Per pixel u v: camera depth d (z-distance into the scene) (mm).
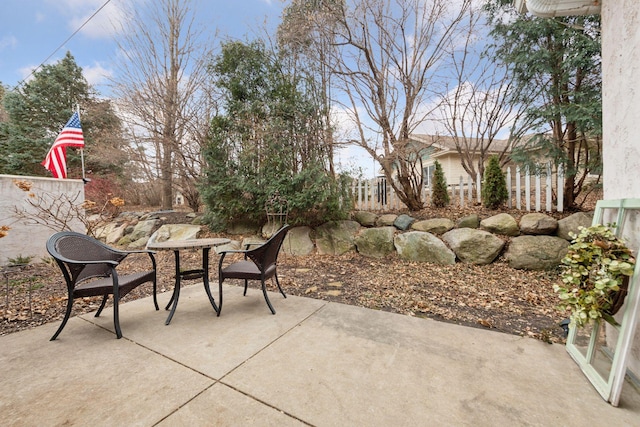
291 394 1566
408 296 3244
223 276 2752
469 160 7020
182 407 1473
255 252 2691
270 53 6234
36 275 4570
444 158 11875
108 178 10930
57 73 12883
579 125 4152
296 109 5840
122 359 1953
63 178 5996
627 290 1507
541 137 4684
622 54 1779
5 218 5203
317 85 6398
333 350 2043
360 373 1758
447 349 2047
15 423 1365
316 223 6012
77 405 1492
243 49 5918
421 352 2008
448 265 4504
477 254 4457
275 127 5652
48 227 5730
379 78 5801
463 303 3006
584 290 1627
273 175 5648
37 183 5621
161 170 8578
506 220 4574
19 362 1924
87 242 2639
